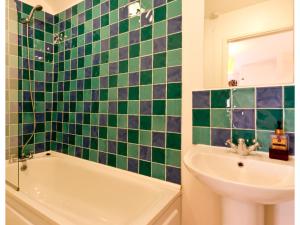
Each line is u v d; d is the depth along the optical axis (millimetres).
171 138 1360
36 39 2010
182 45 1311
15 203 1266
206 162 1065
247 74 1117
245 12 1133
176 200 1250
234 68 1154
